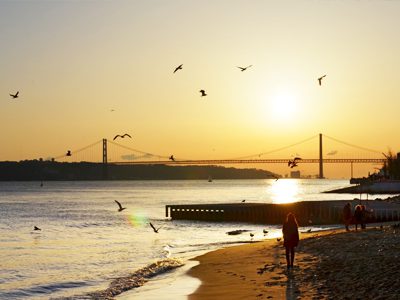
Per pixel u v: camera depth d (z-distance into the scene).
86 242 53.88
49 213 107.75
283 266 26.78
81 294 26.45
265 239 53.47
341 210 75.31
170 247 47.16
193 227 74.44
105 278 31.75
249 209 83.25
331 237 35.25
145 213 106.12
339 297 19.09
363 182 170.62
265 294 21.05
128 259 39.88
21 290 28.80
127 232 66.31
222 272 27.89
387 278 20.50
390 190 151.25
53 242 54.38
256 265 28.66
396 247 27.31
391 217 66.69
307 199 149.38
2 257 42.69
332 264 25.33
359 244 30.20
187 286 25.11
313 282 22.33
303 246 32.84
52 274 34.00
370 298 18.22
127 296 24.08
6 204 144.38
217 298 21.78
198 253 39.34
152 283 27.00
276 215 81.00
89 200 166.38
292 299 19.86
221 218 85.25
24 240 56.72
